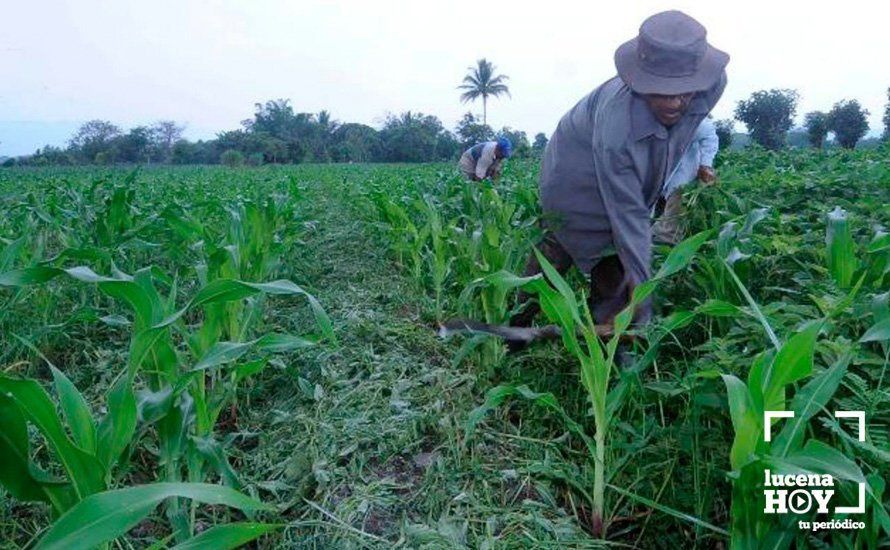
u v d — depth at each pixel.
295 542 2.09
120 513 1.21
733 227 3.04
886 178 4.82
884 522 1.48
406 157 67.25
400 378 3.24
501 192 6.58
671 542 2.11
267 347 2.09
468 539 2.11
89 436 1.62
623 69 2.64
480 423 2.78
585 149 3.15
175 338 3.75
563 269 3.70
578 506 2.33
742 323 2.31
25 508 2.27
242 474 2.49
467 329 2.59
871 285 2.55
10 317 3.51
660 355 3.07
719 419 2.21
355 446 2.59
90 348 3.70
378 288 5.00
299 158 64.44
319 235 7.43
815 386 1.64
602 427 2.12
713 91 2.79
